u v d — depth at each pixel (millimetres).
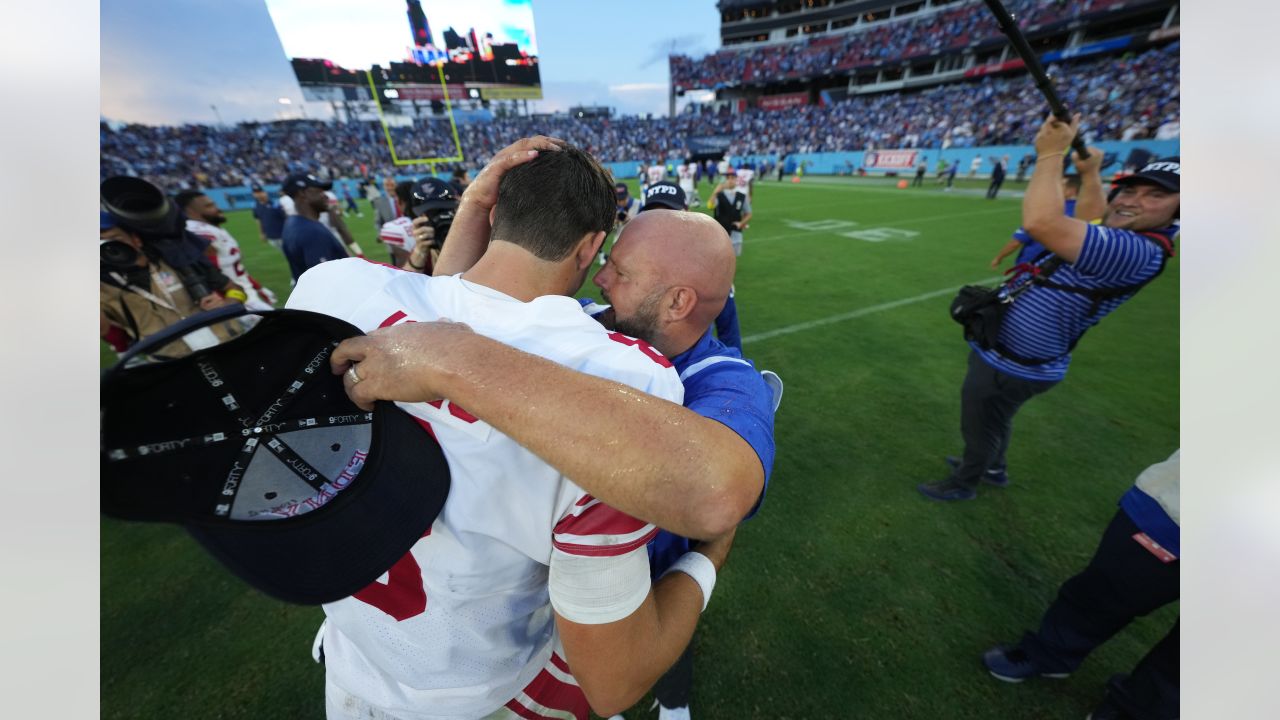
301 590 489
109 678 1659
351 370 525
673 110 45469
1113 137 18938
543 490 563
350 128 28609
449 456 559
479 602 661
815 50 37656
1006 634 1792
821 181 21984
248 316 462
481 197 897
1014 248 2682
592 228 670
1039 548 2156
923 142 24734
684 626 698
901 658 1716
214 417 466
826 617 1854
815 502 2422
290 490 486
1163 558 1212
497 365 497
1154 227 1675
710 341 892
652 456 475
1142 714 1312
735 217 5637
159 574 2053
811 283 6008
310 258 3182
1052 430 2994
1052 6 26125
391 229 3471
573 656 610
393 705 760
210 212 2834
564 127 35156
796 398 3393
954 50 30391
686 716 1494
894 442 2900
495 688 753
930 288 5781
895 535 2225
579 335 594
